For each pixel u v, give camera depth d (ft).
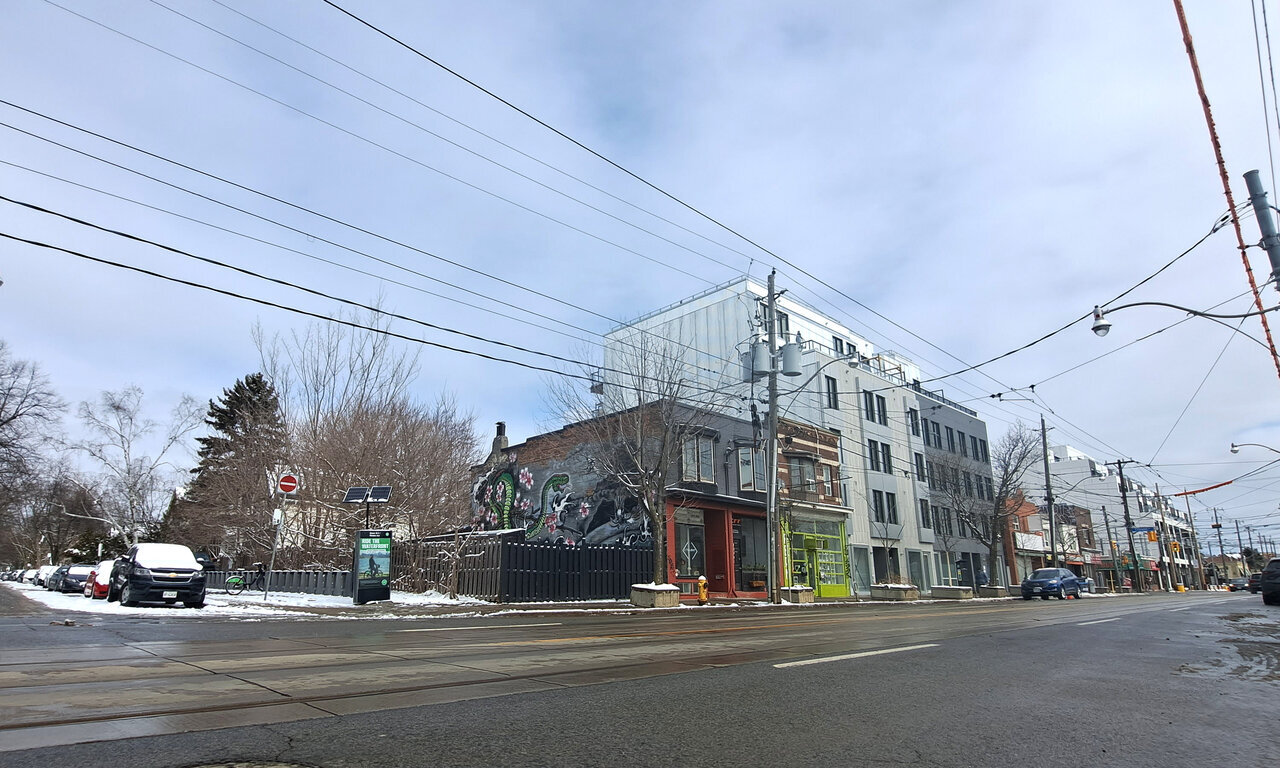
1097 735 16.58
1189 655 32.04
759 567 108.47
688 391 118.93
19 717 15.99
